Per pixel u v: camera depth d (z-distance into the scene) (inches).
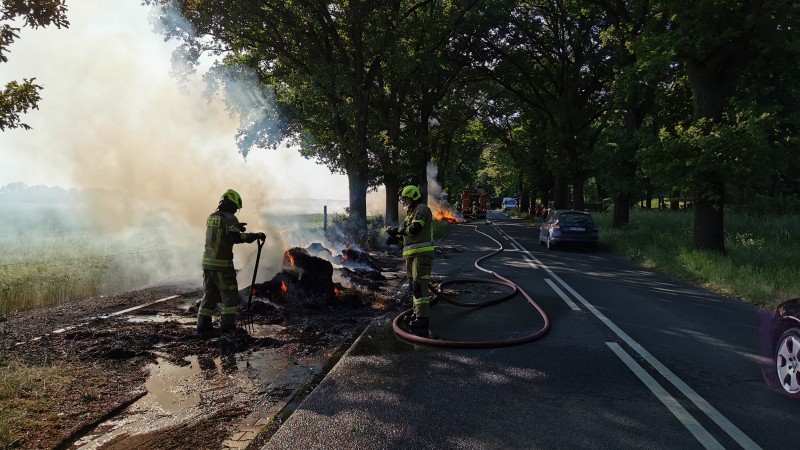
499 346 241.0
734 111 602.5
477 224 1667.1
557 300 363.3
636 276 491.2
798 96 584.4
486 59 1188.5
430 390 182.7
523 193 2544.3
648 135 577.0
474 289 412.2
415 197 279.0
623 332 270.1
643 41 577.9
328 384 188.7
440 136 1434.5
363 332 271.0
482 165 3174.2
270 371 205.0
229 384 189.8
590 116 1198.9
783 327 187.5
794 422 156.0
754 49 529.7
